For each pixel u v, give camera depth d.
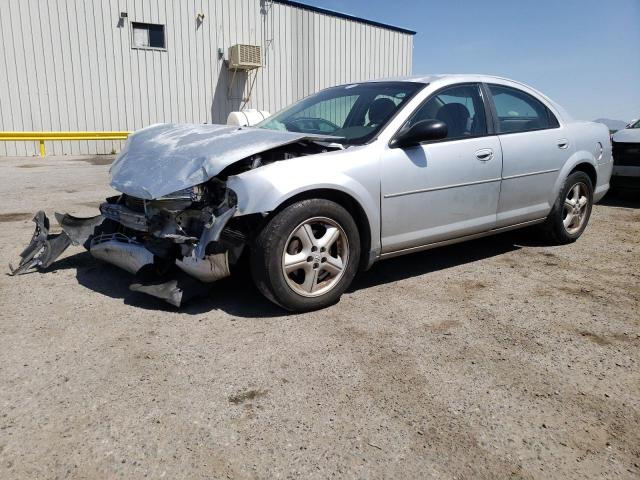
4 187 8.80
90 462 2.01
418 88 4.07
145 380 2.59
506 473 2.00
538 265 4.59
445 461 2.05
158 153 3.59
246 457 2.05
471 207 4.16
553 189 4.84
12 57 15.37
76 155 16.36
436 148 3.91
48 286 3.86
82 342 2.98
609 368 2.80
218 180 3.32
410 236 3.85
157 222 3.34
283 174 3.20
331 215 3.39
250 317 3.36
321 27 20.23
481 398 2.49
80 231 4.21
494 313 3.51
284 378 2.63
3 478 1.91
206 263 3.23
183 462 2.02
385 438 2.19
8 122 15.61
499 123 4.42
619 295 3.87
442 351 2.96
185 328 3.19
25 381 2.56
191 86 18.09
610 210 7.38
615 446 2.16
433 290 3.94
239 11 18.50
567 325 3.33
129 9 16.64
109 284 3.91
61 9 15.72
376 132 3.74
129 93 17.09
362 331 3.19
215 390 2.52
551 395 2.53
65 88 16.14
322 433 2.21
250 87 19.16
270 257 3.21
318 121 4.34
